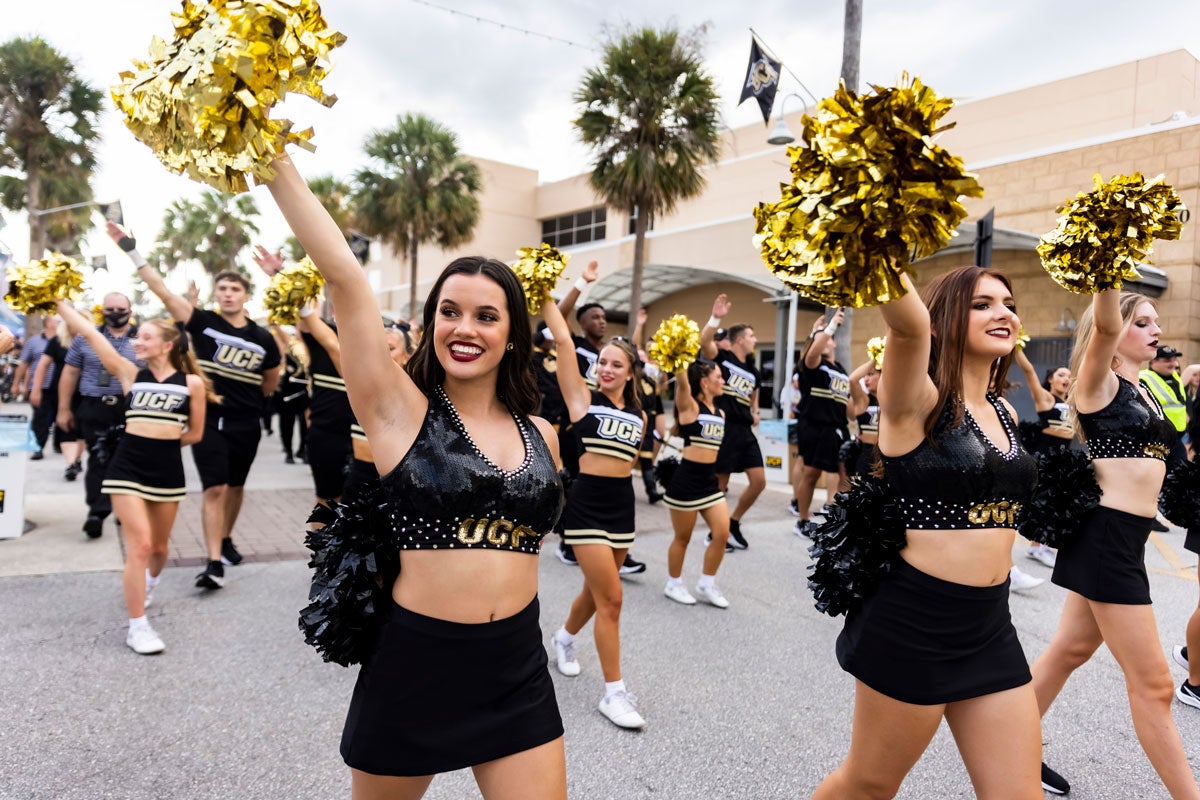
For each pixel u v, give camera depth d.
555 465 1.98
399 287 32.53
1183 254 11.77
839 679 3.99
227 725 3.26
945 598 1.97
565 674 4.01
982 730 1.94
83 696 3.47
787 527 8.09
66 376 7.00
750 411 7.15
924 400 2.01
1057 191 13.07
